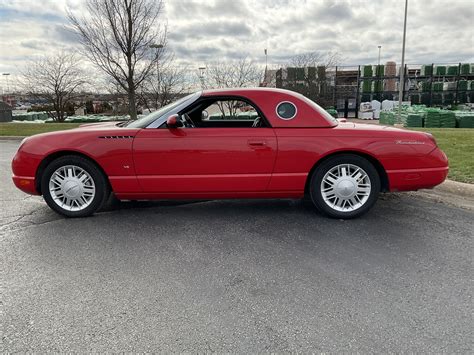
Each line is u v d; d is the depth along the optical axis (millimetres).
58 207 4207
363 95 36969
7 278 2855
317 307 2436
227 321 2295
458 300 2510
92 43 13078
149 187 4059
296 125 4012
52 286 2730
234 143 3932
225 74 23734
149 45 13789
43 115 35969
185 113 4375
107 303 2502
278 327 2230
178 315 2361
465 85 36469
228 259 3162
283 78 28172
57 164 4098
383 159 3986
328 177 4090
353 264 3049
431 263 3059
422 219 4117
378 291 2627
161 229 3879
